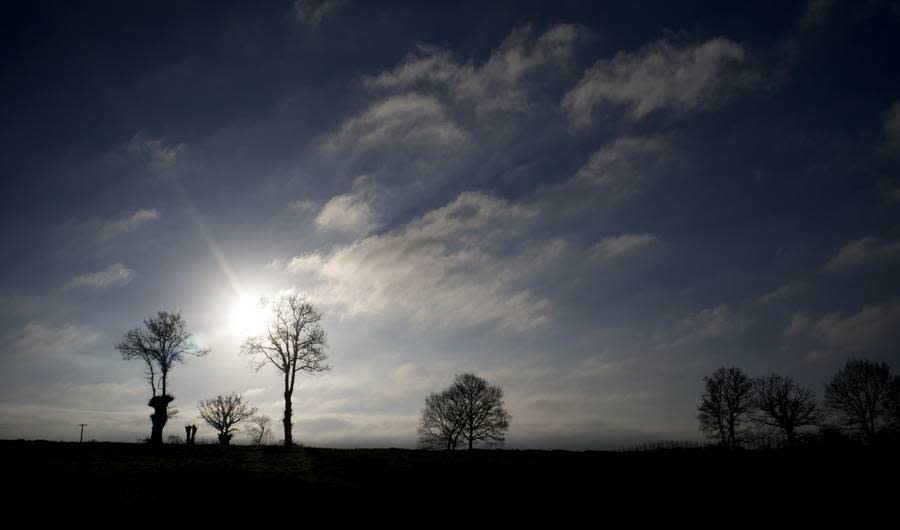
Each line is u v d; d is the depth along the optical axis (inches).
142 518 909.8
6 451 1414.9
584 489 1177.4
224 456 1529.3
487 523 953.5
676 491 1140.5
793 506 1007.0
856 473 1196.5
